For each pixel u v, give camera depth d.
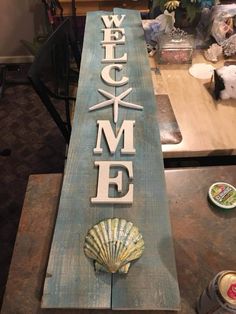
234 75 1.28
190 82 1.42
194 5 1.58
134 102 1.12
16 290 0.73
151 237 0.75
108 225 0.75
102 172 0.88
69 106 1.66
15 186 1.99
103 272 0.69
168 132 1.17
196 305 0.69
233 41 1.55
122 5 2.32
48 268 0.70
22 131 2.37
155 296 0.66
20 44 2.99
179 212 0.88
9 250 1.68
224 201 0.88
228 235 0.83
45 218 0.88
